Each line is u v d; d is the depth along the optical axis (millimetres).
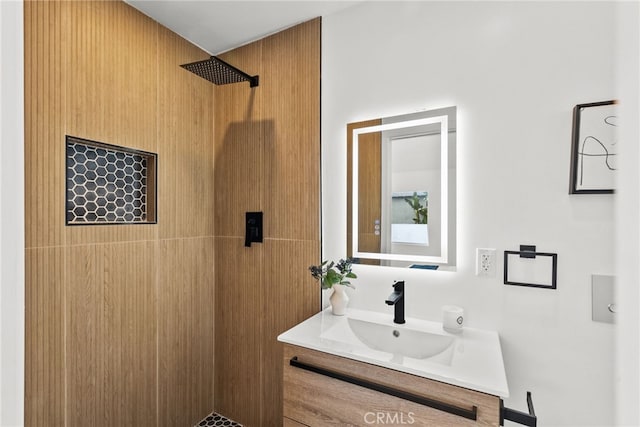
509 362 1362
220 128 2172
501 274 1381
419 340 1396
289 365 1354
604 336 1213
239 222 2090
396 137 1619
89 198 1552
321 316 1614
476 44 1434
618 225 224
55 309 1384
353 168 1728
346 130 1750
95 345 1529
